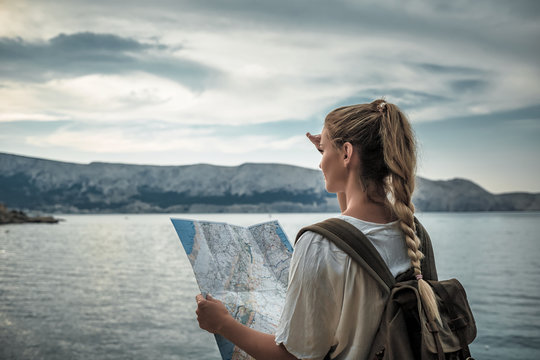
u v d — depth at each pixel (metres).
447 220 149.25
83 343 11.89
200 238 1.19
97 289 22.25
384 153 1.13
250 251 1.29
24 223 124.62
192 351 11.20
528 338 11.92
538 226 99.31
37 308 17.11
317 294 1.04
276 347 1.06
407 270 1.09
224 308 1.09
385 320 1.02
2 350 11.12
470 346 11.27
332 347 1.08
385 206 1.16
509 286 21.03
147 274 28.38
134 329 13.59
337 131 1.20
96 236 73.94
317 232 1.07
